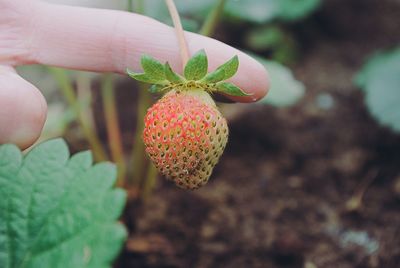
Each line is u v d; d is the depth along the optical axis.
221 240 0.26
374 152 0.30
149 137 0.18
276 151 0.31
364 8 0.39
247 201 0.28
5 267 0.16
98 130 0.33
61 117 0.31
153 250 0.26
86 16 0.21
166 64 0.17
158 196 0.28
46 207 0.17
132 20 0.21
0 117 0.18
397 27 0.38
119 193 0.16
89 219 0.16
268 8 0.35
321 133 0.31
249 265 0.25
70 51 0.22
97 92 0.36
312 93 0.34
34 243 0.16
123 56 0.21
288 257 0.26
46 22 0.21
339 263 0.25
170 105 0.17
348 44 0.37
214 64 0.20
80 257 0.15
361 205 0.27
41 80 0.37
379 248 0.25
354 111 0.32
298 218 0.27
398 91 0.30
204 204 0.28
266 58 0.36
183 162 0.17
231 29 0.37
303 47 0.37
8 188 0.17
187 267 0.25
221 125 0.18
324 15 0.38
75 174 0.17
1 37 0.21
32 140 0.19
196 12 0.35
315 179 0.29
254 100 0.21
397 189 0.28
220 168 0.30
